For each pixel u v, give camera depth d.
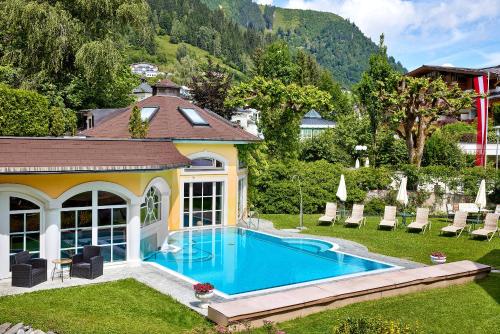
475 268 16.11
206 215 26.41
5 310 12.03
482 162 34.66
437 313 12.72
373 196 32.03
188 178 25.38
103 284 15.04
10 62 35.34
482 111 34.53
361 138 46.12
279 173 31.84
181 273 17.09
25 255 15.04
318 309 12.77
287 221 28.28
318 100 37.16
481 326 11.86
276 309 11.88
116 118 27.62
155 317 12.30
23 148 14.84
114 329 11.02
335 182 31.58
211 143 25.48
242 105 37.47
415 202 31.42
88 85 38.50
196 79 55.53
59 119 28.34
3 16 33.44
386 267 18.06
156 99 28.06
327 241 22.50
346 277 16.61
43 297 13.52
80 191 16.19
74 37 35.38
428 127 35.03
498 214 23.28
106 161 16.02
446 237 23.22
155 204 20.47
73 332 10.62
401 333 9.61
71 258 15.73
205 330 11.04
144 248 19.27
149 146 17.86
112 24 38.09
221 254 20.34
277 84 36.19
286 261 19.23
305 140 47.09
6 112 25.75
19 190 15.08
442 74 55.62
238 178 27.80
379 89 39.66
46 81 36.25
